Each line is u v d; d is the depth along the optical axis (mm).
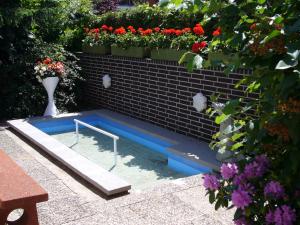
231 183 2096
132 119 7312
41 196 2555
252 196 1918
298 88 1735
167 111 6562
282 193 1849
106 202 3814
